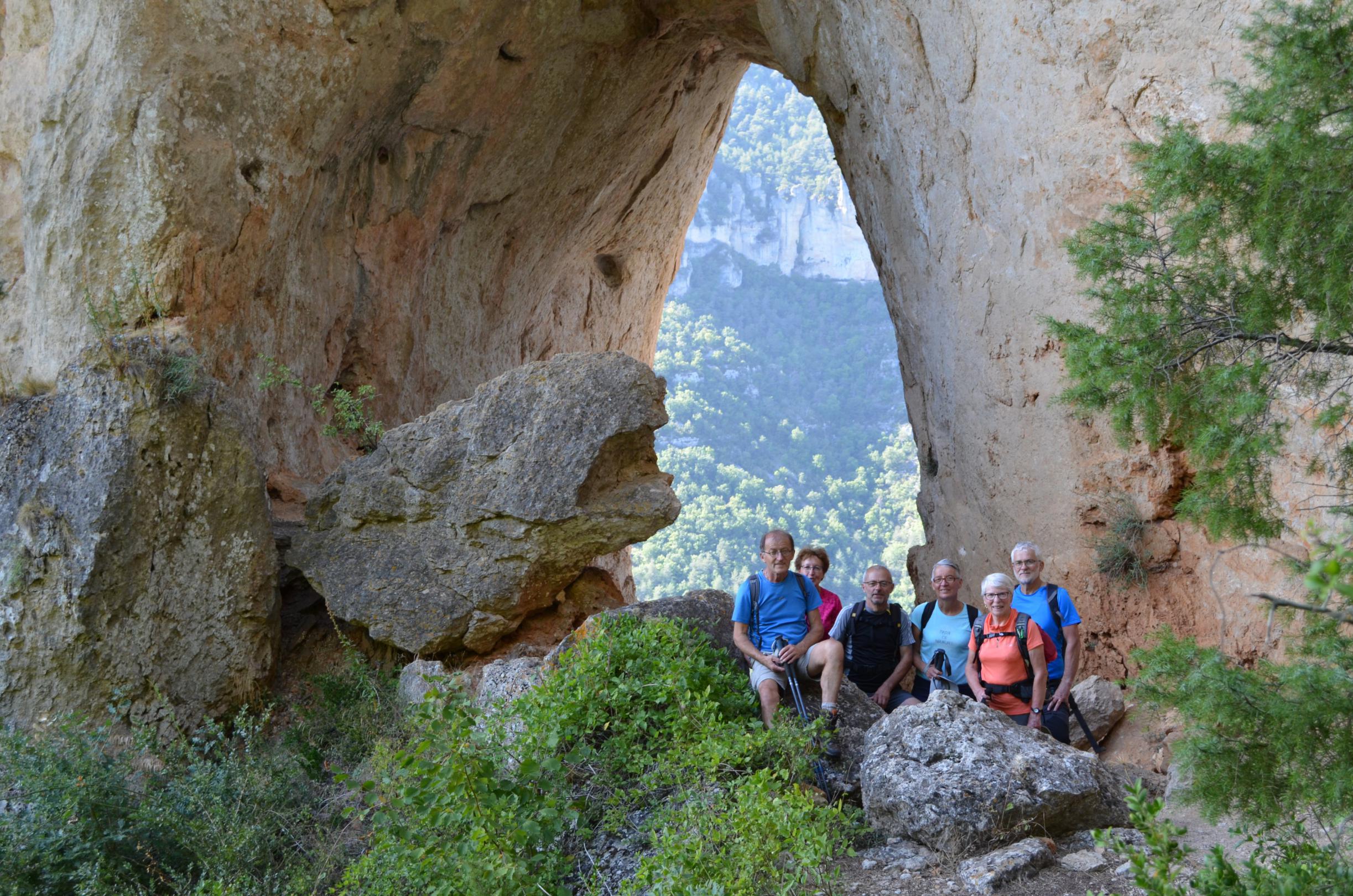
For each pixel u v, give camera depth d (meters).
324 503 7.25
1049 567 6.98
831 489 109.19
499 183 11.84
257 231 8.11
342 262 9.84
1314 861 2.62
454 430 7.00
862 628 5.71
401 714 6.09
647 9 11.88
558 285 15.06
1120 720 6.10
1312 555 2.09
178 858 4.93
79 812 4.91
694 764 4.46
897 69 8.53
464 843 4.00
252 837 4.84
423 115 10.12
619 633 5.33
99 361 6.69
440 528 6.91
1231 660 2.52
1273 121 2.58
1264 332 2.72
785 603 5.23
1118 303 2.94
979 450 7.87
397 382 10.88
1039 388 6.95
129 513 6.37
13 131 8.27
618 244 15.95
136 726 5.85
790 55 11.12
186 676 6.41
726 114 16.69
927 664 5.61
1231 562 5.75
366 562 6.97
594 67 11.85
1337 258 2.46
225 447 6.73
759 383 127.44
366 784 4.60
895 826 4.25
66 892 4.64
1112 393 2.98
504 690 5.63
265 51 8.05
